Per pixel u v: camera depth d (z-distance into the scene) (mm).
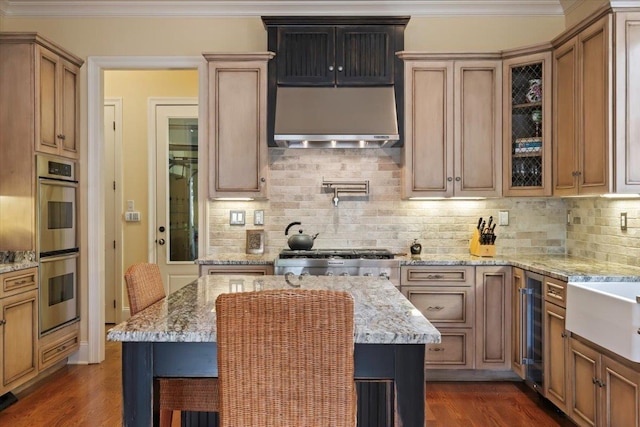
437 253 4156
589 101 3061
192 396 1922
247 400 1435
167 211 5336
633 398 2188
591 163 3043
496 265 3623
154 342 1599
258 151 3863
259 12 4133
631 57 2793
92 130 4121
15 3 4043
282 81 3875
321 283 2516
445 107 3836
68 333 3908
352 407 1438
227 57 3846
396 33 3877
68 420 2973
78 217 4074
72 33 4145
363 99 3846
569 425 2908
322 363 1413
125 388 1592
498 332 3621
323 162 4191
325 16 3891
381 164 4191
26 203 3465
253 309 1410
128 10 4117
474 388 3549
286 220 4191
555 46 3512
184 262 5332
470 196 3838
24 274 3314
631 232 3172
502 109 3801
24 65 3469
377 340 1522
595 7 3615
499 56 3781
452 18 4137
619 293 2736
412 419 1579
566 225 4109
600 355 2453
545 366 3080
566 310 2762
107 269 5344
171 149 5352
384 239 4188
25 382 3379
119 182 5344
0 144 3471
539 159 3680
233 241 4184
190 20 4156
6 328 3129
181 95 5348
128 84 5352
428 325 1631
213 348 1603
